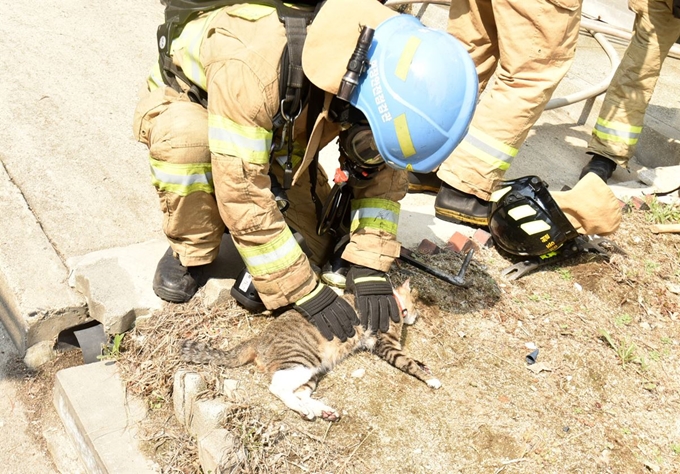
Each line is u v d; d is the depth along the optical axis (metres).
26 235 3.62
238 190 2.68
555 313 3.63
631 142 4.91
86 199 4.02
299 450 2.65
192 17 2.90
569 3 3.51
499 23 3.69
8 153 4.20
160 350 3.08
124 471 2.65
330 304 2.95
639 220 4.62
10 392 3.24
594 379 3.28
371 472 2.62
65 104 4.77
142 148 4.55
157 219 4.03
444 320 3.43
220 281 3.29
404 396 2.97
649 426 3.10
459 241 3.95
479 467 2.72
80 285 3.36
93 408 2.87
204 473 2.64
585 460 2.84
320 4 2.67
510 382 3.15
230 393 2.82
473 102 2.55
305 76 2.60
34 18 5.70
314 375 2.95
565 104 5.46
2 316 3.54
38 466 3.02
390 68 2.49
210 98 2.64
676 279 4.13
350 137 2.73
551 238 3.74
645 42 4.65
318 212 3.30
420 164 2.60
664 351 3.55
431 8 6.80
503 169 3.96
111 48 5.56
